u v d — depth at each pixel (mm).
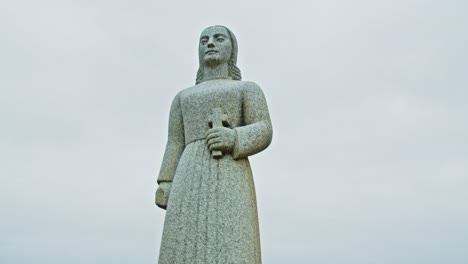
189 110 7906
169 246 7191
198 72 8508
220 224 7113
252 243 7168
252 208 7426
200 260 6965
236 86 7918
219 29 8430
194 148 7672
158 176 8047
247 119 7824
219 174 7383
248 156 7660
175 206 7371
